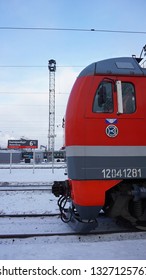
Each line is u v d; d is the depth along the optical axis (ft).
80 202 18.79
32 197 37.06
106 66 19.99
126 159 19.15
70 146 19.11
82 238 19.20
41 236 19.56
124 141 19.21
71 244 17.90
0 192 40.86
